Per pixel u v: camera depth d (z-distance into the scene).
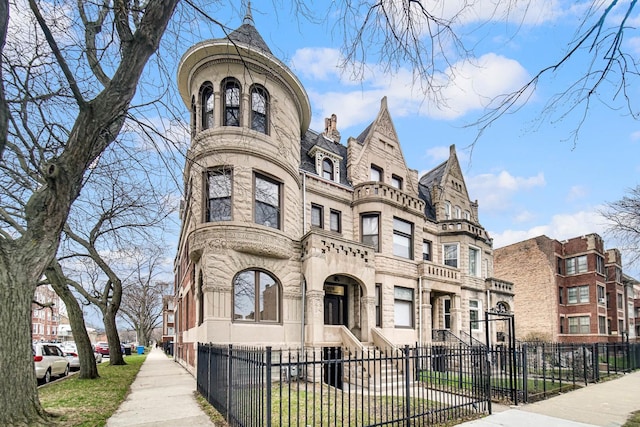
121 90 7.19
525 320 39.44
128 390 12.58
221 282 13.91
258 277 15.15
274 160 15.74
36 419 6.98
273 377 14.06
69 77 6.90
